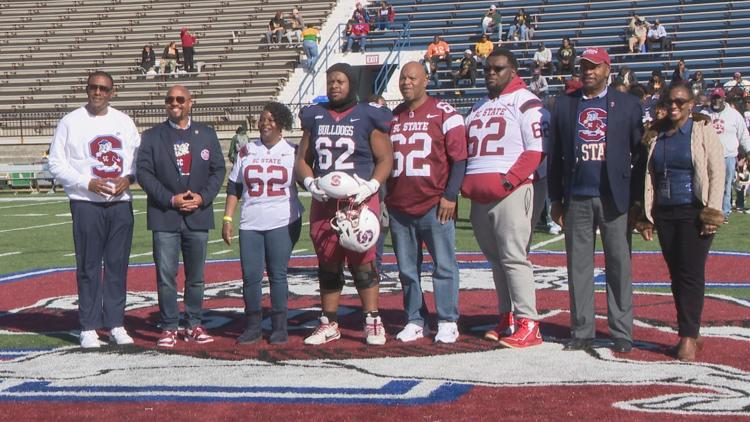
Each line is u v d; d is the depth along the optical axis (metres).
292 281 11.16
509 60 7.30
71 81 34.66
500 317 7.77
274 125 7.59
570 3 35.81
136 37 37.25
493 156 7.23
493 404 5.70
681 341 6.89
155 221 7.58
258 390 6.13
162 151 7.63
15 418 5.62
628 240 7.10
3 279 11.92
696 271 6.85
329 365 6.80
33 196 26.81
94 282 7.64
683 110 6.78
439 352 7.18
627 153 7.01
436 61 31.52
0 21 39.31
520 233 7.25
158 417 5.59
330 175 7.14
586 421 5.34
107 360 7.11
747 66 30.86
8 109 33.34
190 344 7.67
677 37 32.88
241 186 7.83
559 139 7.24
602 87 7.08
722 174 6.75
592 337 7.28
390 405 5.72
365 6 37.41
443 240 7.48
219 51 35.31
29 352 7.47
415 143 7.36
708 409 5.54
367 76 35.22
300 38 35.31
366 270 7.44
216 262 13.19
